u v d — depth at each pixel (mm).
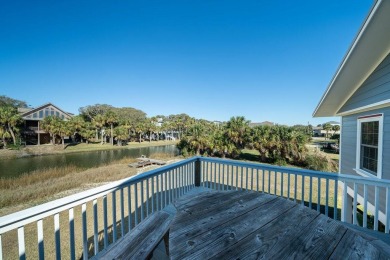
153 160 17359
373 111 3941
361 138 4477
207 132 20328
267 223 1449
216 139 18453
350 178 2453
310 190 2678
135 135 42031
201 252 1100
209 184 4199
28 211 1315
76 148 27766
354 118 4840
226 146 17656
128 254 1543
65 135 27625
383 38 3043
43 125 26891
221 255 1079
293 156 14664
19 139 24562
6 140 23766
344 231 1358
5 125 22984
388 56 3400
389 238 2203
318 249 1154
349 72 3953
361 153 4477
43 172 12352
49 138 30953
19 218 1255
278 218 1533
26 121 28859
